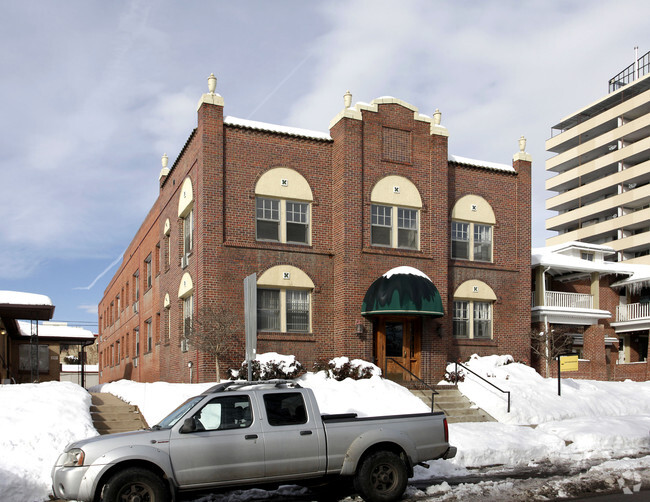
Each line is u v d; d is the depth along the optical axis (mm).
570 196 77438
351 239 21312
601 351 29469
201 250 20000
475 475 12133
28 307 25453
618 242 70438
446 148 23500
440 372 22062
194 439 9125
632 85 70312
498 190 25125
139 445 8883
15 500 10328
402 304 20047
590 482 10906
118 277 43750
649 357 30219
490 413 19188
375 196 22047
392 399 17578
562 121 80938
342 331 20875
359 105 22156
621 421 17266
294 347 20719
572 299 30281
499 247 24828
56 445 11852
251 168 20875
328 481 9867
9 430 12023
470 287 23938
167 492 8828
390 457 9969
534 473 12273
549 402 19953
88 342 42094
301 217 21609
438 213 23016
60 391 15227
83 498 8539
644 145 67562
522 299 24953
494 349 24062
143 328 32625
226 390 9844
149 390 17719
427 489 10609
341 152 21609
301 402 9922
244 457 9281
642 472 11766
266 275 20609
